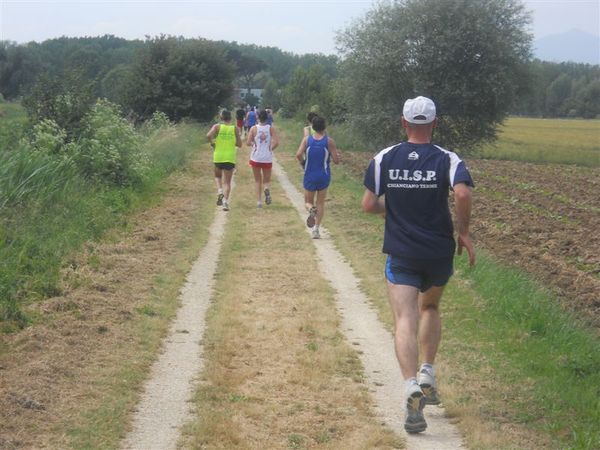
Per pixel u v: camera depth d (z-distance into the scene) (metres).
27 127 15.52
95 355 6.92
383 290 9.72
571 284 10.64
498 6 27.06
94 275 9.63
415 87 27.05
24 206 11.27
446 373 6.77
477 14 26.70
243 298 9.16
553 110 137.88
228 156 15.87
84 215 12.25
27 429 5.29
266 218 15.05
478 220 16.45
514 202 19.91
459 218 5.47
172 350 7.27
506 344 7.61
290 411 5.87
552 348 7.51
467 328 8.16
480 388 6.44
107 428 5.43
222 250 11.95
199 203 16.62
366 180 5.65
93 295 8.76
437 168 5.46
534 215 17.58
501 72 26.77
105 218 12.76
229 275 10.32
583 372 6.95
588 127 85.12
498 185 24.53
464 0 26.80
